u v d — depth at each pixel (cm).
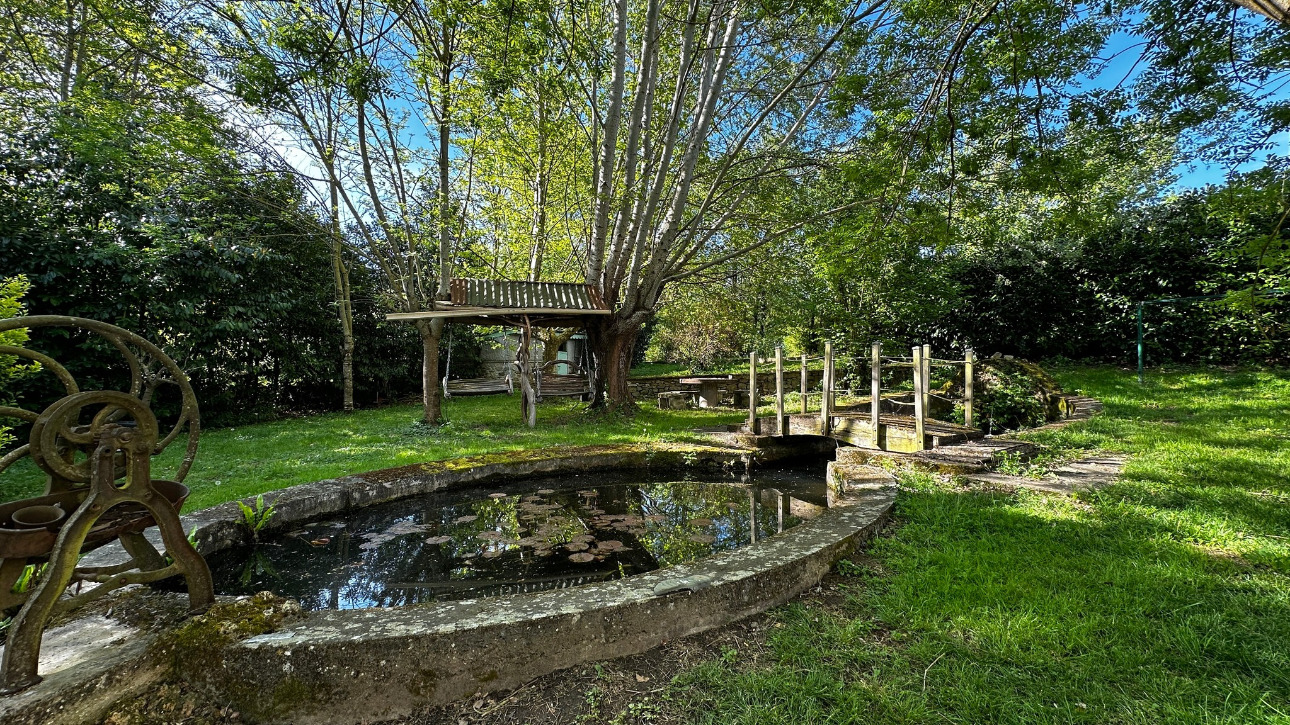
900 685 168
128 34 625
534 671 182
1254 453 418
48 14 650
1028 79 350
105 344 708
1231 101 328
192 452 206
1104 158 429
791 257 940
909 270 913
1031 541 272
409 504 421
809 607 222
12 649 143
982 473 412
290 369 1012
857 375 970
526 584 288
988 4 347
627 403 869
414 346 1354
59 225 693
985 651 182
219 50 600
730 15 710
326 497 382
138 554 197
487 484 475
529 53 580
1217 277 887
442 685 172
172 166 670
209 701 167
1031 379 698
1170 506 316
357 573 302
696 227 906
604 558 322
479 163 875
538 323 887
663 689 174
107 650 166
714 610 210
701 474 548
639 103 720
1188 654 175
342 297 1053
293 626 180
